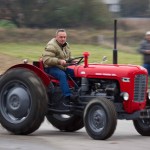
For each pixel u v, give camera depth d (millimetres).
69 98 17750
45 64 17781
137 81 17344
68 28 69438
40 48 49469
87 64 17906
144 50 27141
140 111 17453
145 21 81688
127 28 77938
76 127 18953
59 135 17797
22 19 69500
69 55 18203
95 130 16609
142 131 17969
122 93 17188
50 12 69312
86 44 56594
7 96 17781
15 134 17594
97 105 16562
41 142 16016
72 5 69500
